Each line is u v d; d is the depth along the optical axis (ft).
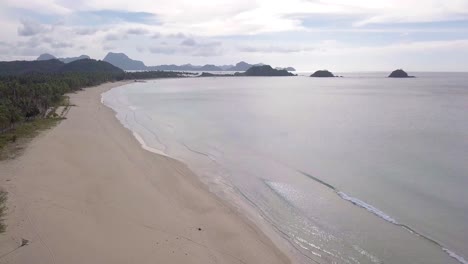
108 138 127.34
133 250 55.21
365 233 63.87
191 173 94.22
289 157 113.39
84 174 86.58
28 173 84.99
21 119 148.77
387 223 67.72
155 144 126.93
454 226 66.39
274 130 160.76
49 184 78.89
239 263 53.67
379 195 81.56
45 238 57.06
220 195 80.12
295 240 61.41
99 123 159.63
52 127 142.51
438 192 83.15
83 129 141.69
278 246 59.21
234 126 170.71
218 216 68.80
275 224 67.05
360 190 84.69
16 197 71.15
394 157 113.09
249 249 57.57
